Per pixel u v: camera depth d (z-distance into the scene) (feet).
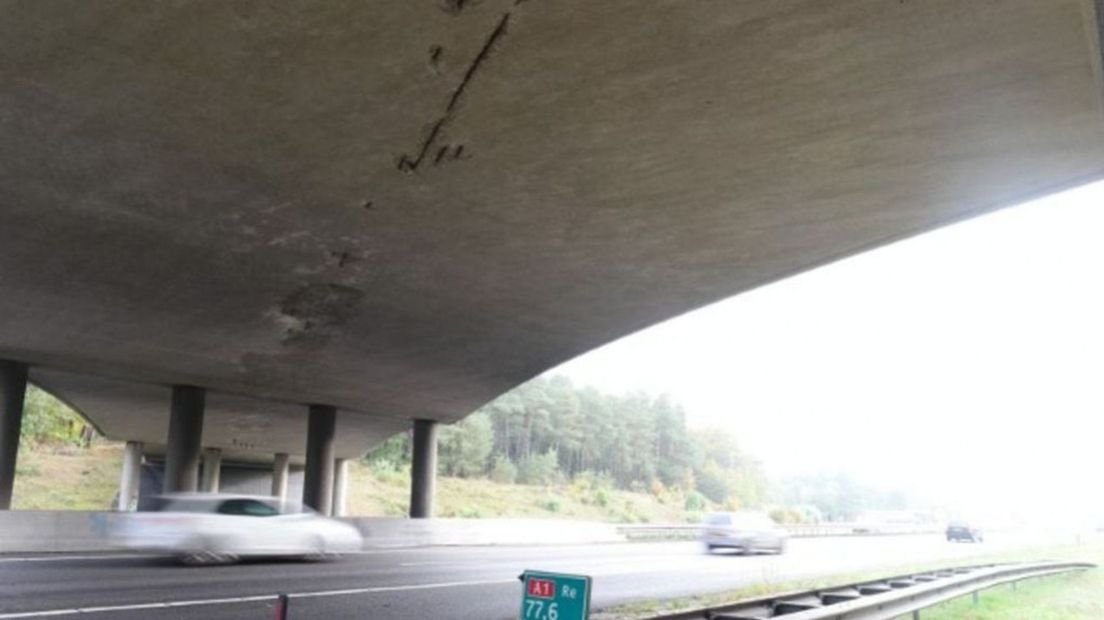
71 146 49.37
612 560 79.82
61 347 82.58
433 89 43.45
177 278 68.90
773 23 37.37
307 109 45.55
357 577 55.11
